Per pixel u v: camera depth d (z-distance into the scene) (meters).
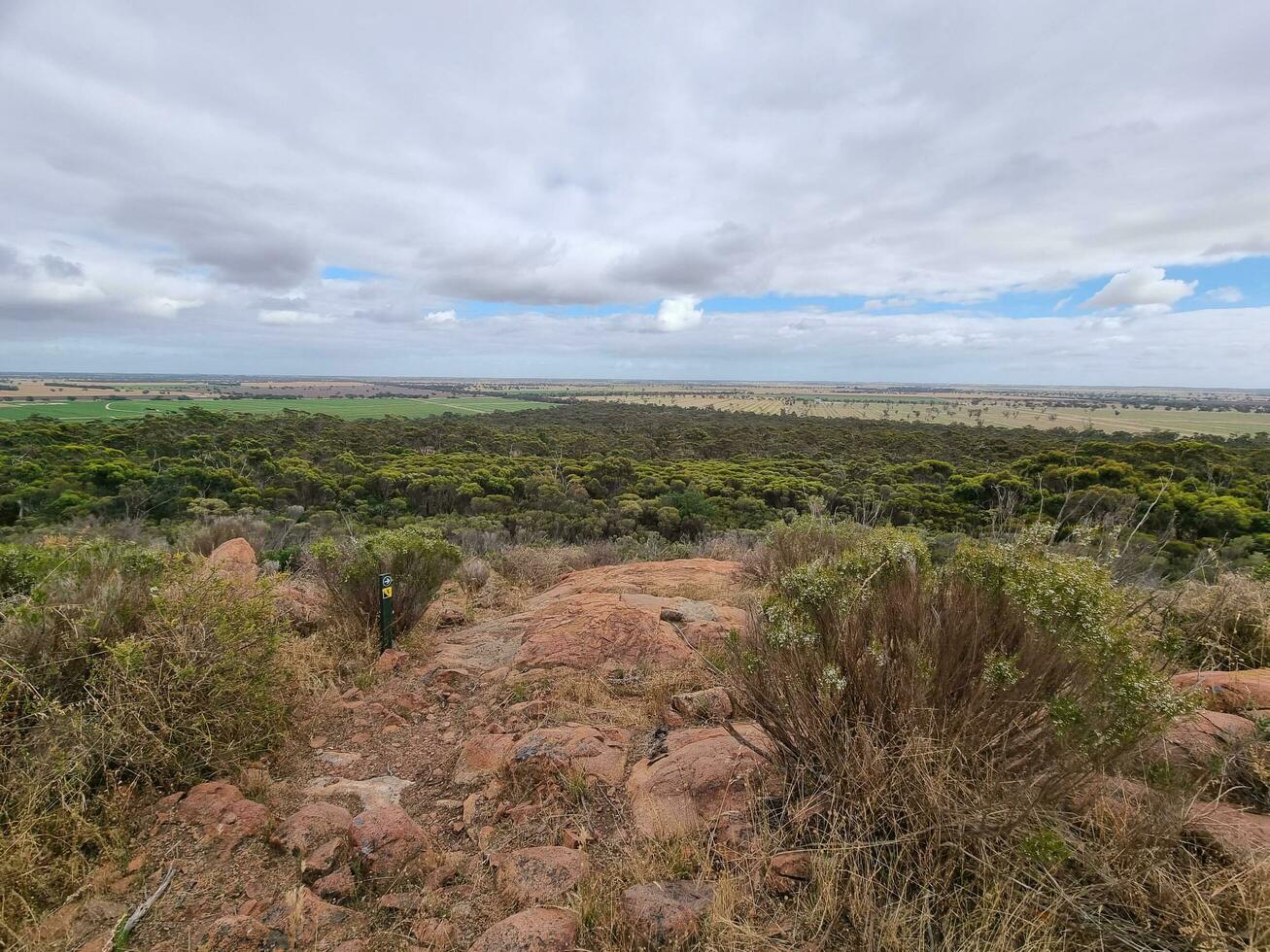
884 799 1.89
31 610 2.63
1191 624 3.12
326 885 1.98
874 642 2.14
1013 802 1.74
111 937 1.76
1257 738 2.16
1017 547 2.39
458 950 1.75
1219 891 1.51
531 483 31.73
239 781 2.68
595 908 1.80
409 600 5.03
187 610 2.93
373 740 3.25
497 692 3.73
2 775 2.14
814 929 1.65
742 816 2.14
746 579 6.60
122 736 2.39
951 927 1.59
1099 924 1.51
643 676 3.77
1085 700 1.83
